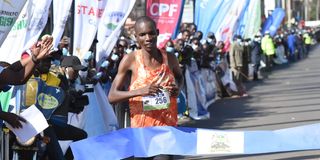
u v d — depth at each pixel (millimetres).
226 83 24812
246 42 31531
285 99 23344
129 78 7672
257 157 11617
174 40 18844
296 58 53688
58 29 12906
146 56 7262
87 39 13883
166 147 7617
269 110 19984
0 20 8852
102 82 13516
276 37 47469
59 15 12953
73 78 10648
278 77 35594
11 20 8945
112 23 14250
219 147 7953
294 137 8219
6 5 8852
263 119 17688
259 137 8109
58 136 9461
